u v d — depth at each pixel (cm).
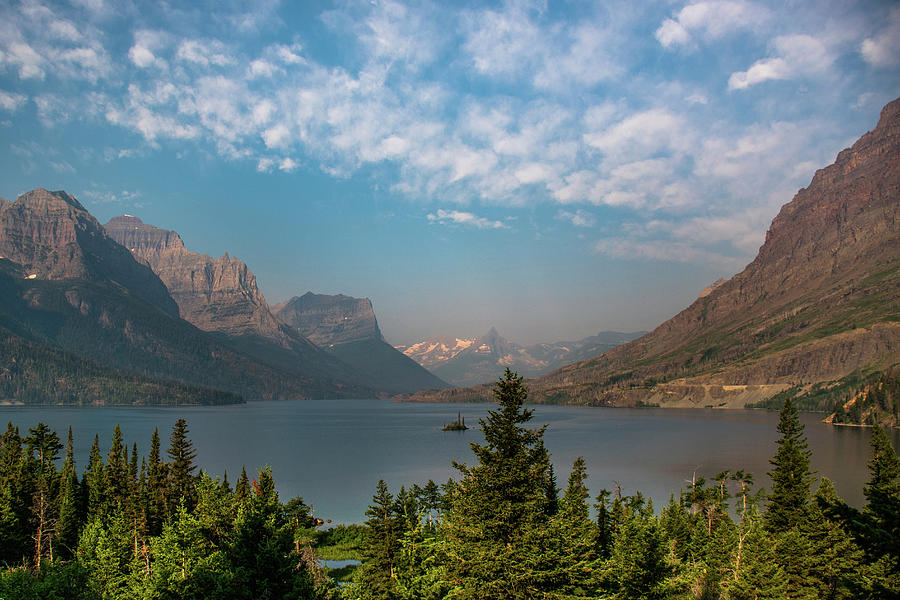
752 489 13050
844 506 3641
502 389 4153
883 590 3381
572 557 4128
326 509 13212
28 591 5453
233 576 4700
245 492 8831
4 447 9656
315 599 4762
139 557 7456
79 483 10094
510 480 3969
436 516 9956
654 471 17375
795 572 5784
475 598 3894
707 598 6234
